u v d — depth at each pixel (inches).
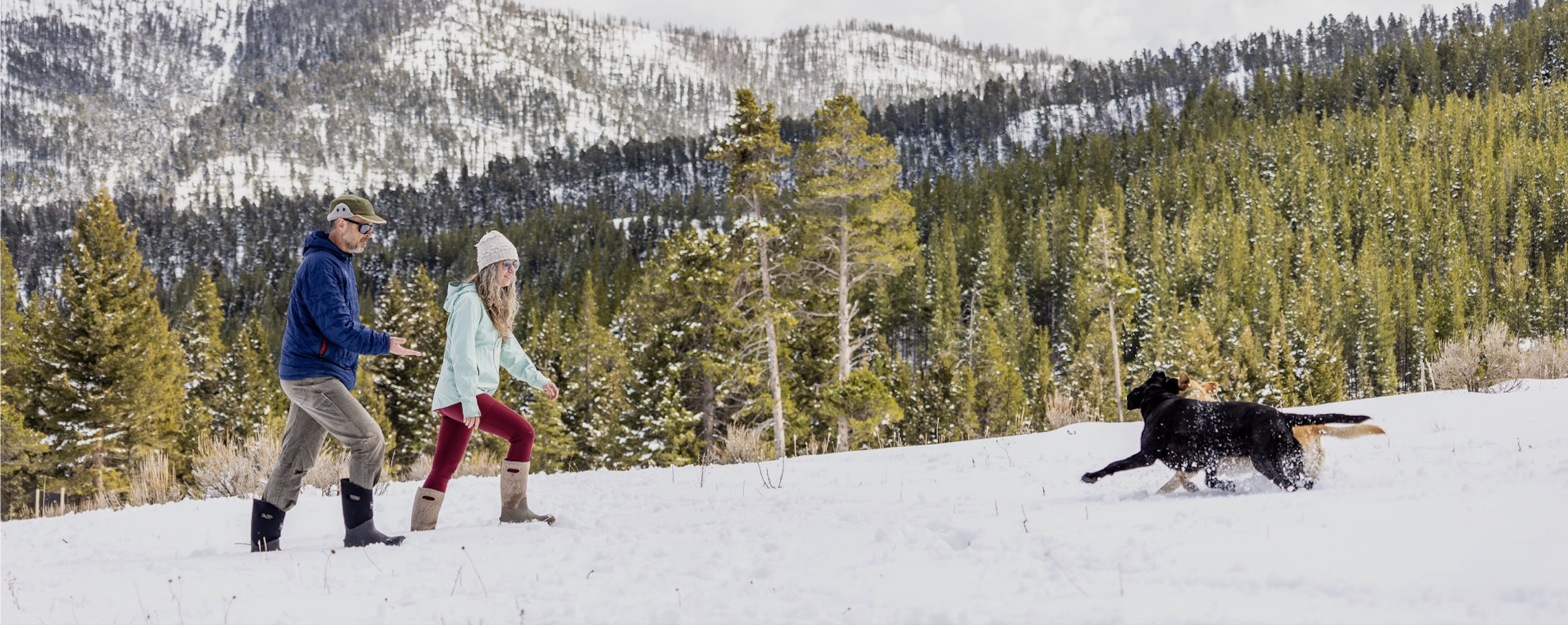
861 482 262.4
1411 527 116.5
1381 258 3260.3
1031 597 99.3
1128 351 2564.0
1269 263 2960.1
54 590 124.9
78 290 1129.4
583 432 1379.2
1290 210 3855.8
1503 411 301.6
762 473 305.3
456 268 6053.2
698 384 1072.2
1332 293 2775.6
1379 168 4151.1
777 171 1012.5
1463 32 6732.3
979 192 4830.2
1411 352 2832.2
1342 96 6269.7
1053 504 177.2
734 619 98.0
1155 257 3075.8
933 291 3191.4
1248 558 106.3
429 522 191.0
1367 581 91.7
